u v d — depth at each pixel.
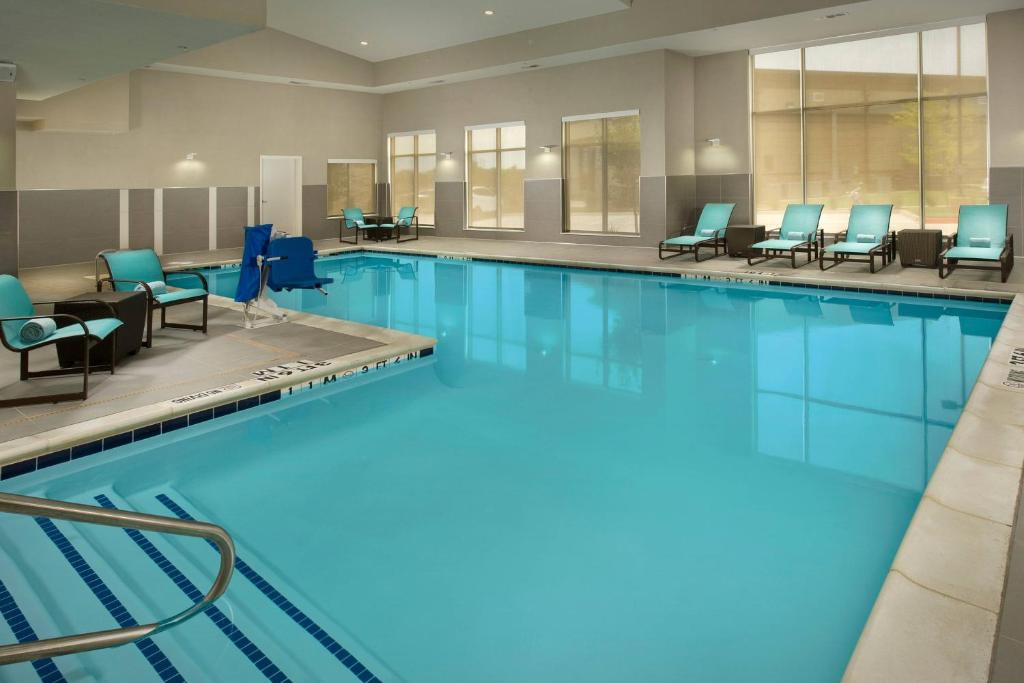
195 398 4.93
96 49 7.26
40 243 12.36
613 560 3.10
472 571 3.03
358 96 17.19
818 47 12.38
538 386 5.81
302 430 4.85
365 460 4.30
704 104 13.73
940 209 11.67
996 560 2.62
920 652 2.11
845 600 2.76
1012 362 5.43
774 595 2.81
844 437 4.52
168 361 5.96
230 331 7.18
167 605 2.77
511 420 5.01
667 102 13.01
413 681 2.33
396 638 2.56
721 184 13.77
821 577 2.93
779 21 10.95
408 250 14.68
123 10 5.72
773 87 12.98
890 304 8.74
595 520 3.48
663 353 6.74
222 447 4.54
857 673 2.03
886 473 3.96
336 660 2.44
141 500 3.76
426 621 2.67
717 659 2.43
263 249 7.30
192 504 3.71
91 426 4.37
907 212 11.99
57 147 12.47
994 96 10.66
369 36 14.36
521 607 2.76
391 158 17.95
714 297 9.58
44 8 5.66
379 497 3.77
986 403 4.46
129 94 13.16
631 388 5.69
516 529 3.40
